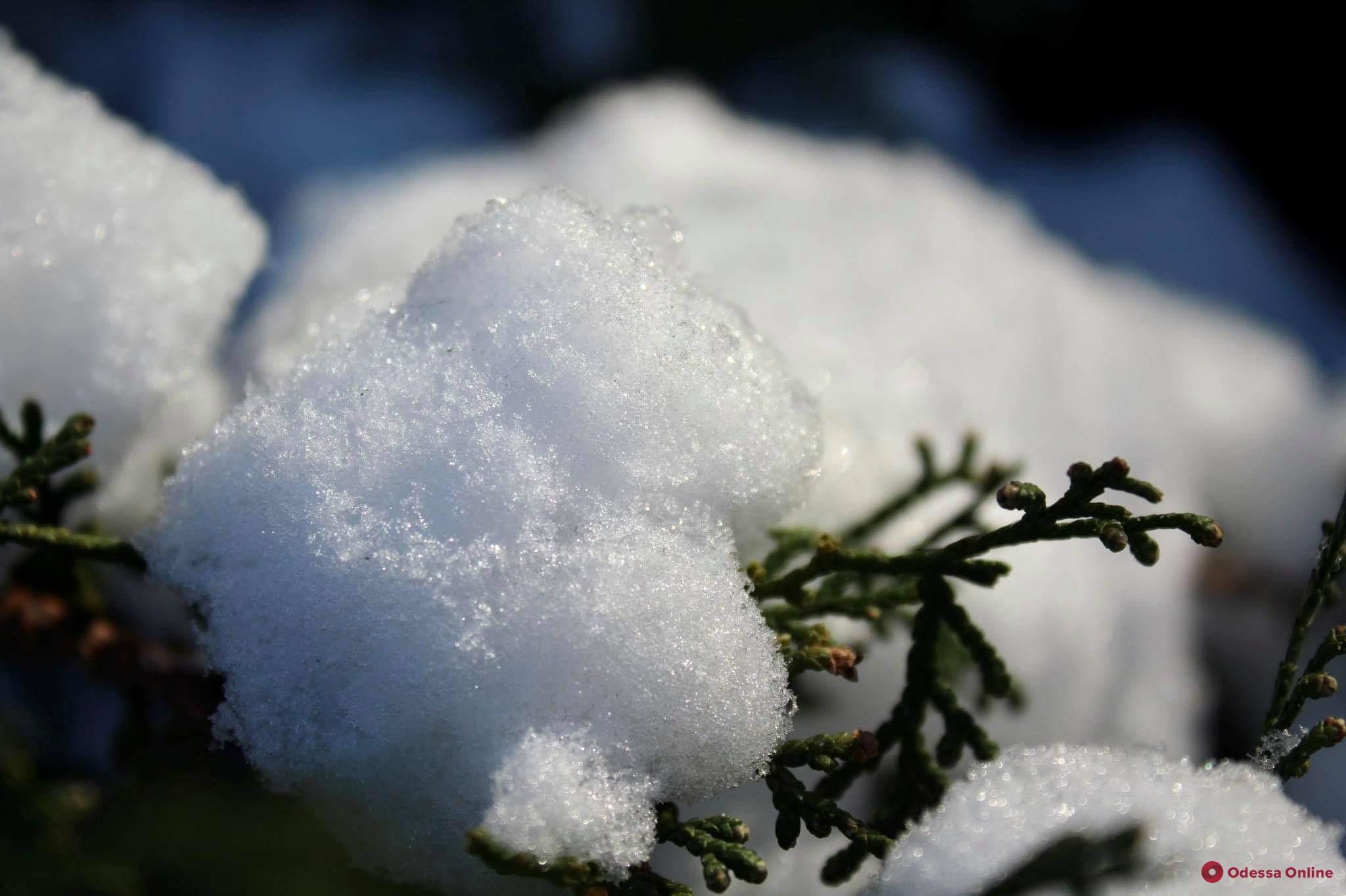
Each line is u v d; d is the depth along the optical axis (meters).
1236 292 1.03
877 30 1.15
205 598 0.32
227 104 1.02
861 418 0.44
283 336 0.38
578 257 0.32
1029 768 0.31
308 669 0.31
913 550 0.33
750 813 0.36
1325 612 0.65
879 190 0.73
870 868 0.36
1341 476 0.71
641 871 0.31
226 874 0.35
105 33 1.05
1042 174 1.13
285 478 0.31
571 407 0.31
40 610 0.35
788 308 0.53
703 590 0.31
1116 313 0.74
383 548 0.31
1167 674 0.55
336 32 1.07
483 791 0.31
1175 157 1.17
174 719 0.35
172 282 0.35
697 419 0.32
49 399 0.34
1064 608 0.45
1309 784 0.61
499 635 0.31
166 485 0.32
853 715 0.38
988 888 0.31
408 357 0.32
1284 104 1.18
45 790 0.37
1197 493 0.66
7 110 0.35
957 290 0.60
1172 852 0.31
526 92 1.05
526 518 0.31
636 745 0.31
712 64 1.08
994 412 0.52
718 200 0.67
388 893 0.33
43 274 0.34
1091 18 1.18
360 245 0.60
